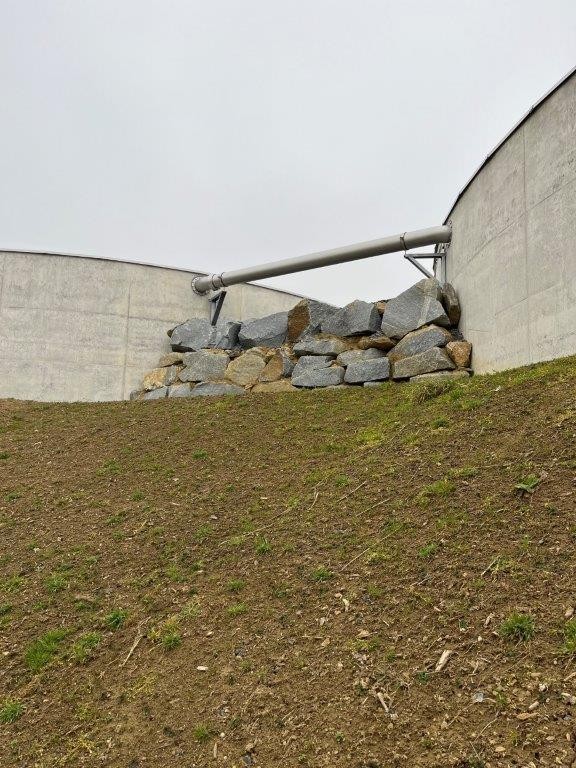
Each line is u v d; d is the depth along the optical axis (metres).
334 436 8.21
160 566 5.68
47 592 5.54
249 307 16.27
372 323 12.09
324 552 5.16
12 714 4.20
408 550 4.75
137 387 14.62
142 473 7.92
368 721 3.42
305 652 4.09
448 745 3.13
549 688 3.24
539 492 4.81
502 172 9.98
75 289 14.62
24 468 8.60
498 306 9.93
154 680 4.24
